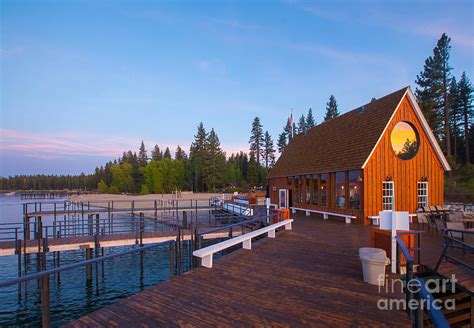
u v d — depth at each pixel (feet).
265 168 300.81
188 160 321.93
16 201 306.96
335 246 37.42
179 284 23.90
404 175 59.31
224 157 293.43
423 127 60.75
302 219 66.54
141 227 64.13
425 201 60.34
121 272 64.59
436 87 144.66
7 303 49.60
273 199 101.96
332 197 66.39
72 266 17.30
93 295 52.39
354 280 24.38
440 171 62.08
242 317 17.93
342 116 80.33
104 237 58.23
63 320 43.80
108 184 411.54
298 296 21.09
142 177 320.70
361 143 60.54
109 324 17.26
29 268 67.41
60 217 145.79
